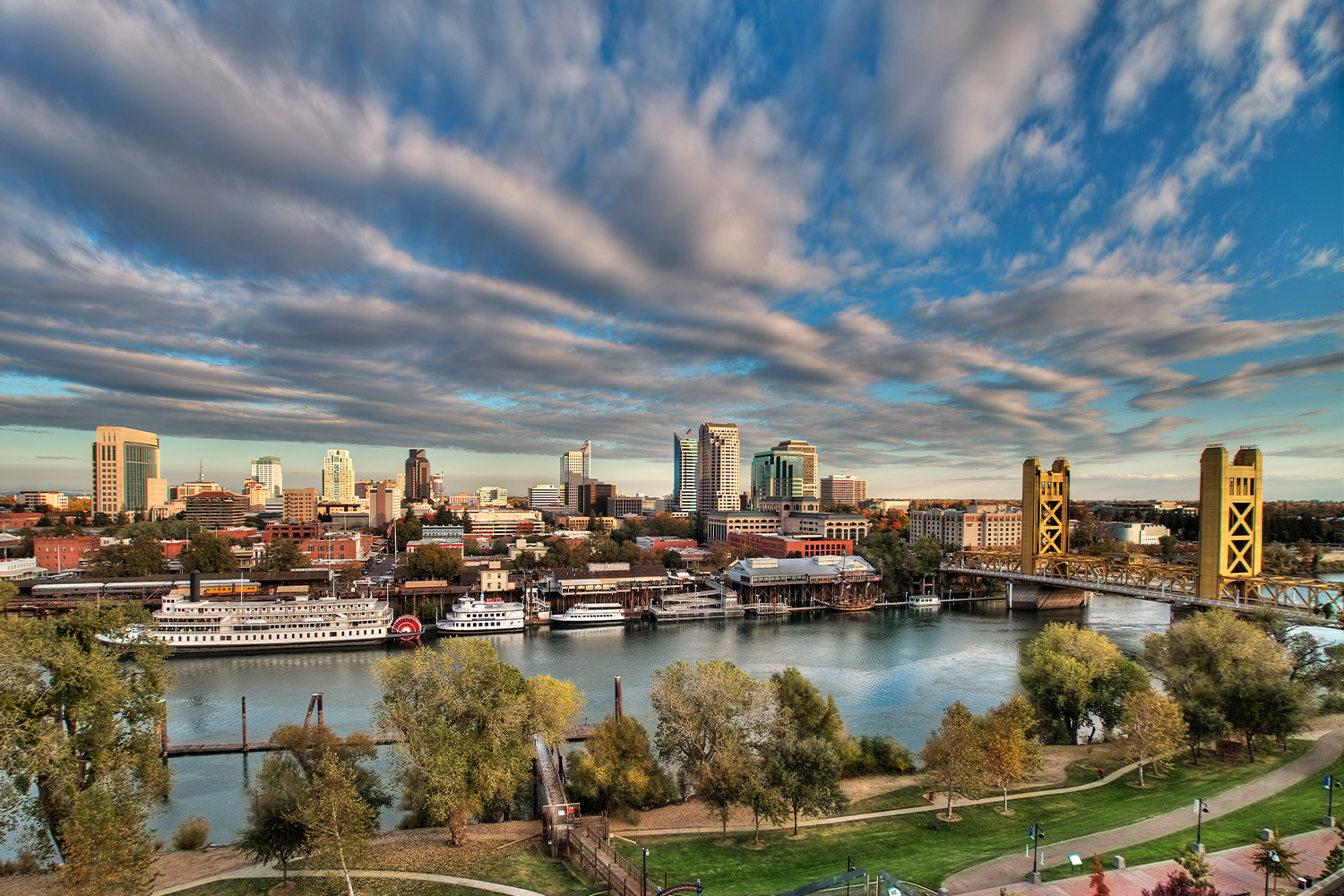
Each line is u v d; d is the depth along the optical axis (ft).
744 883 168.55
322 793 175.32
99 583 606.55
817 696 276.41
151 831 193.77
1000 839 191.62
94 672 187.93
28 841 218.18
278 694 402.31
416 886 168.25
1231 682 261.24
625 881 168.25
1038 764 235.61
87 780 190.39
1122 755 268.00
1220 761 252.01
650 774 242.78
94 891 144.66
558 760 272.10
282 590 599.57
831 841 198.80
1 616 195.83
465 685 216.13
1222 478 589.32
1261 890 142.00
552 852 191.83
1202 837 179.01
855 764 268.41
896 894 126.11
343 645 536.01
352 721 354.33
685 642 570.05
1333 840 171.83
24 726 173.99
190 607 530.68
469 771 203.21
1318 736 274.77
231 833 235.40
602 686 415.85
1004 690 407.85
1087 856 171.32
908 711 367.25
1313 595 528.63
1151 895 130.72
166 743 309.22
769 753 215.10
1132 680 288.10
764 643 559.79
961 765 208.33
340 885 168.55
